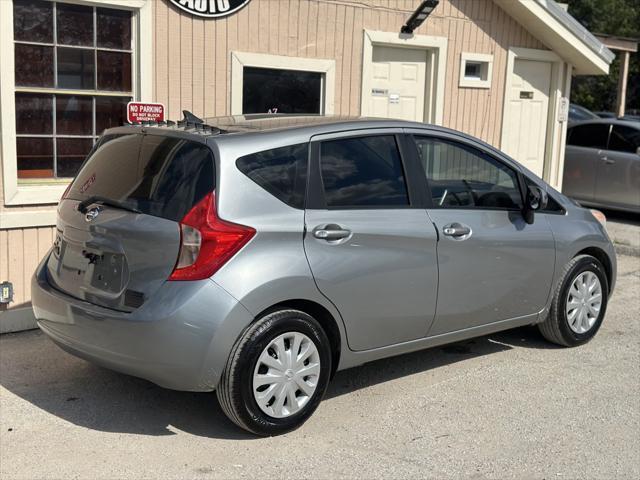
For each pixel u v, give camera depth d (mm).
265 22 7305
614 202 12023
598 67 9961
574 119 17250
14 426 4391
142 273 4047
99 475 3842
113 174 4480
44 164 6238
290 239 4211
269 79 7527
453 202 5043
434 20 8641
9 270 6000
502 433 4406
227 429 4395
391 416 4613
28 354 5578
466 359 5633
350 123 4691
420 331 4895
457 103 9047
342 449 4168
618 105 25828
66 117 6305
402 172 4816
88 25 6301
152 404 4738
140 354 3959
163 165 4242
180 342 3902
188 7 6766
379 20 8148
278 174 4273
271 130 4395
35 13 6023
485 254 5113
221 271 3967
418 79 8781
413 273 4730
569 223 5719
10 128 5875
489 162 5320
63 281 4500
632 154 11766
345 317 4469
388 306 4652
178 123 4578
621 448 4250
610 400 4910
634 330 6414
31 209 6039
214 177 4074
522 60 9742
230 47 7109
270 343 4137
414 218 4754
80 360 5469
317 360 4352
